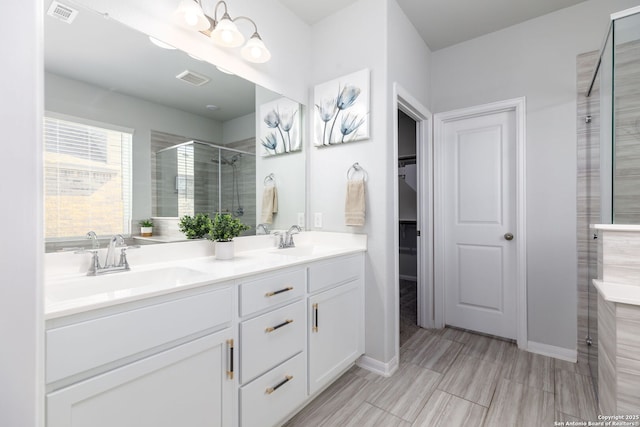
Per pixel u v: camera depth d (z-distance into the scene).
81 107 1.21
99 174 1.26
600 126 1.74
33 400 0.55
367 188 2.03
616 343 1.17
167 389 0.98
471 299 2.63
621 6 1.98
